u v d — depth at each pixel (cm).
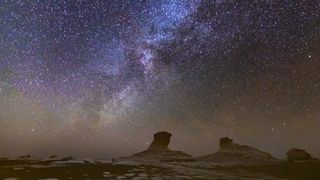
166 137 2795
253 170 2142
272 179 1903
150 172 1920
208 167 2202
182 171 2005
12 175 1684
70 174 1761
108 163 2181
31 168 1886
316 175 2014
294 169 2167
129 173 1856
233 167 2219
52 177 1670
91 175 1759
